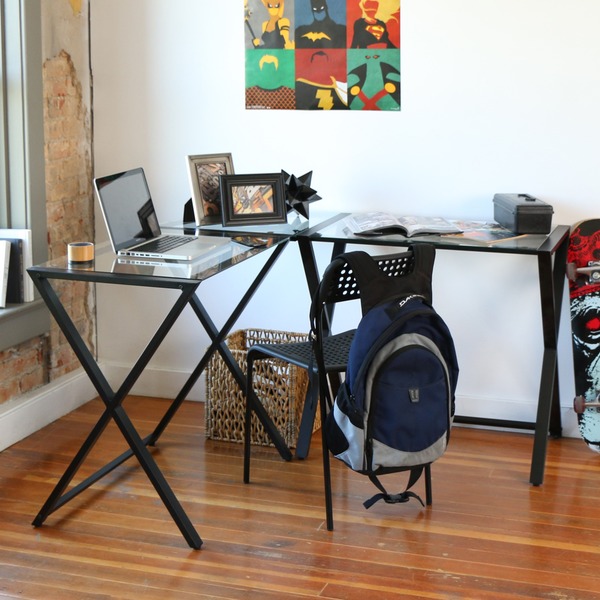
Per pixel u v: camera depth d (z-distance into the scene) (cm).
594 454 367
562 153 368
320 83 389
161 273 282
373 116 386
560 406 383
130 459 360
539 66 365
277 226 357
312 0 384
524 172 374
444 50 373
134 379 295
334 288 306
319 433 387
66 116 399
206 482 340
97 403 424
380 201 392
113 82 413
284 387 366
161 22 403
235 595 266
